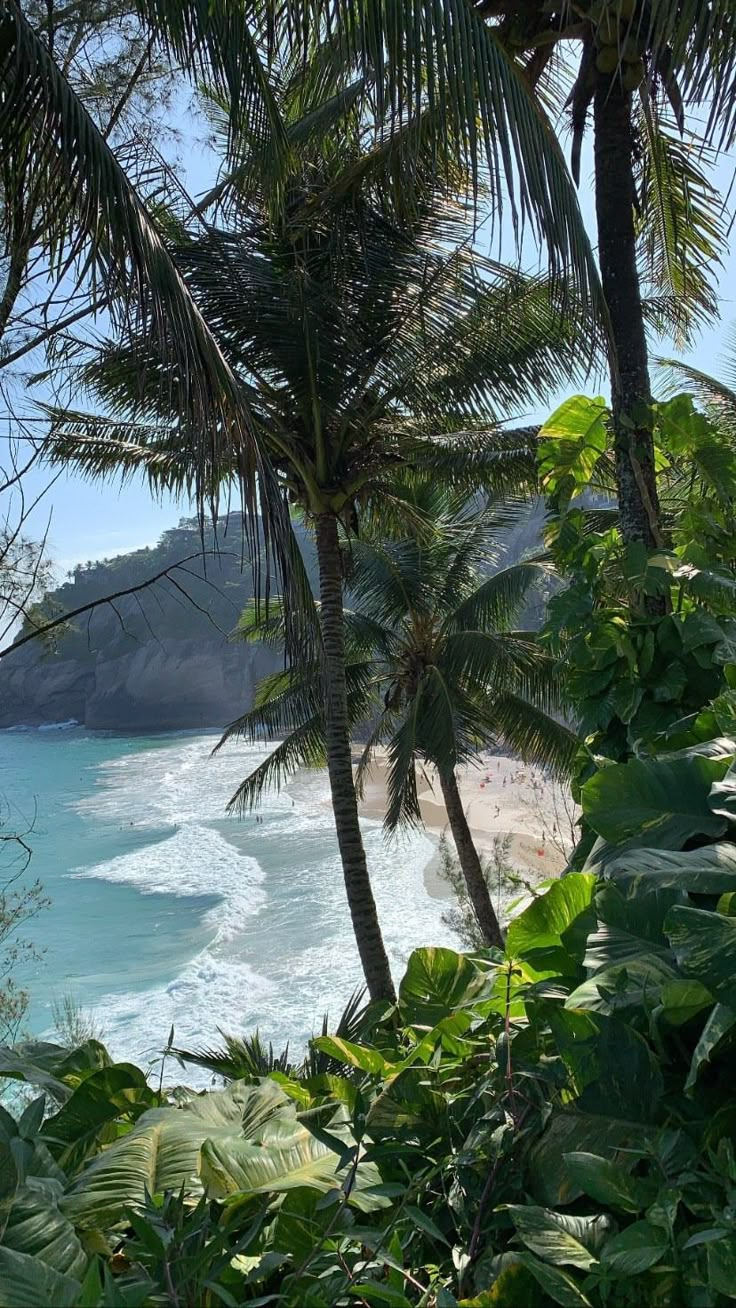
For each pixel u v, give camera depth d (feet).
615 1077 4.69
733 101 9.89
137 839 133.59
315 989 60.23
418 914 73.67
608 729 10.69
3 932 34.06
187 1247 4.25
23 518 15.47
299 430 27.84
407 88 10.94
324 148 20.67
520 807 106.01
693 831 6.27
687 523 12.16
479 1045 5.93
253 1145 5.03
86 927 83.97
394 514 34.83
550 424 13.25
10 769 243.40
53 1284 3.59
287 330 23.72
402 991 6.92
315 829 125.80
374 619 45.01
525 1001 5.53
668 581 10.69
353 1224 4.48
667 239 18.93
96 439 25.54
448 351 25.79
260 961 67.97
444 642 41.96
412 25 10.48
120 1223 4.58
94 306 13.38
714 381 30.60
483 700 42.60
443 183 20.98
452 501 43.21
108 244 11.76
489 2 13.92
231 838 126.41
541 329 24.52
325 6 11.45
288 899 86.07
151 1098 6.27
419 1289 4.31
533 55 15.17
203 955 70.69
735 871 5.31
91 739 327.26
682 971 4.98
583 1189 4.12
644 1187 4.08
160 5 11.92
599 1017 4.83
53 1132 6.07
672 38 10.28
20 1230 4.17
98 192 11.41
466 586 44.24
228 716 339.57
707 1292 3.54
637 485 12.36
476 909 42.27
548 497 13.24
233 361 24.44
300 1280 4.02
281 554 14.79
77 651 354.74
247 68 12.35
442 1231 4.71
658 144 17.25
